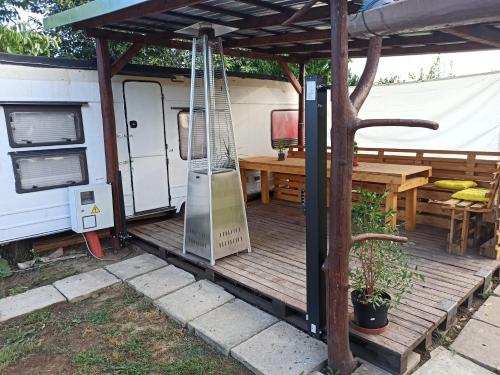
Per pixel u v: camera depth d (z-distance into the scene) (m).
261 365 2.45
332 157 2.12
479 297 3.31
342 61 2.00
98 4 3.34
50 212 4.44
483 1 1.66
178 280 3.75
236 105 6.28
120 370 2.56
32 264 4.32
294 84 6.85
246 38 5.20
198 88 4.02
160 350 2.76
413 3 1.85
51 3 8.52
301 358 2.51
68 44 8.77
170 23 4.17
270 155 7.00
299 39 4.73
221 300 3.32
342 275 2.21
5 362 2.67
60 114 4.41
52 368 2.62
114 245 4.76
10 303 3.45
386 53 5.76
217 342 2.71
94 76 4.61
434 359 2.48
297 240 4.43
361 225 2.55
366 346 2.55
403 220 4.91
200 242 3.87
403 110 6.57
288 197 6.50
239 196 3.93
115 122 4.82
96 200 4.50
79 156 4.61
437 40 4.66
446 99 6.12
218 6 3.58
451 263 3.57
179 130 5.57
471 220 4.10
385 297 2.55
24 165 4.21
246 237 4.03
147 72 5.10
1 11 7.96
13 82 4.02
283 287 3.21
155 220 5.63
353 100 2.10
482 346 2.61
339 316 2.26
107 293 3.65
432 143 6.33
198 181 3.78
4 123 4.04
